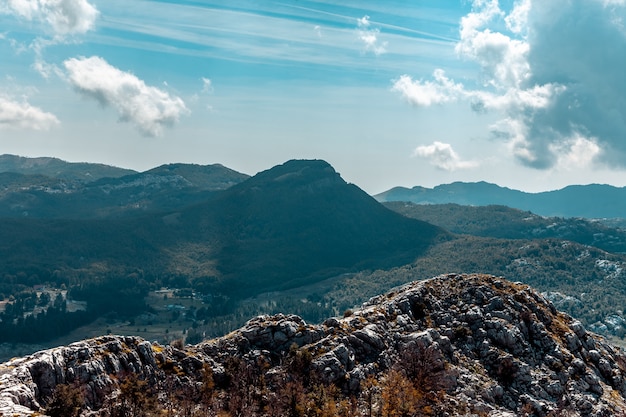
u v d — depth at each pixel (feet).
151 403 346.95
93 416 327.06
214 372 408.67
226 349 437.58
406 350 455.63
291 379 414.41
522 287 580.30
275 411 378.94
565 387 467.52
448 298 545.03
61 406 310.86
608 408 452.35
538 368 479.00
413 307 522.47
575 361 490.90
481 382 453.17
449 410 414.62
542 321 536.01
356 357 448.24
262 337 453.58
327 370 421.18
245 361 428.15
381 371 445.37
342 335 459.73
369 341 461.37
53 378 333.01
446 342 479.41
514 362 474.08
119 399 344.08
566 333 526.57
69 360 351.87
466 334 499.92
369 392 405.18
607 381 508.12
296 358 425.28
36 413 278.87
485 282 567.59
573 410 443.73
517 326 510.58
